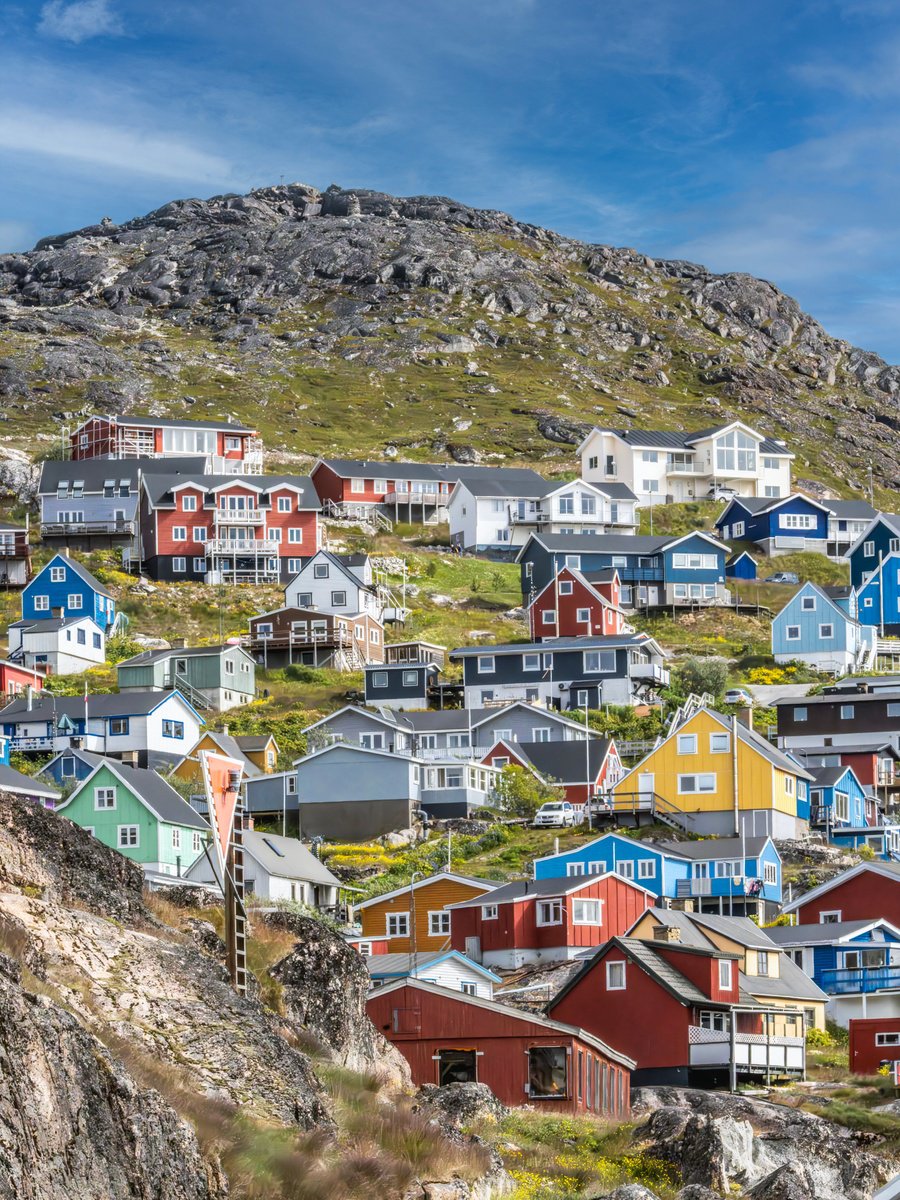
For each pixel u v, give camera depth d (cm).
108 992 2806
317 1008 3703
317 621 13450
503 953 7419
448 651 13750
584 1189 3612
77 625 13200
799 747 11369
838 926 7356
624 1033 5669
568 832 9556
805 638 13588
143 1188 2161
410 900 7094
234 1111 2600
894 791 11175
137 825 8075
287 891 7431
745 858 8275
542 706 11831
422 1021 4975
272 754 10788
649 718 11912
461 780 9925
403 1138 3125
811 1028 6612
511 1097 4872
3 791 3272
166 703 11100
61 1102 2092
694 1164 3866
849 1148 4306
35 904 2958
